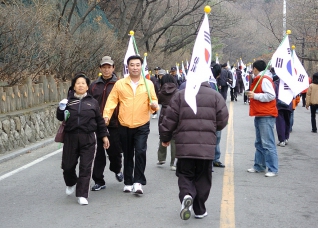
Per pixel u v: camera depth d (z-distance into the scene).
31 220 6.30
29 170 9.59
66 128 7.07
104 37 21.56
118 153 7.92
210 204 7.04
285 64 9.73
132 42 9.08
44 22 16.67
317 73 15.48
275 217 6.42
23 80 14.91
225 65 22.25
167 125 6.10
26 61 15.57
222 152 11.69
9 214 6.60
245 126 17.16
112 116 7.70
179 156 5.95
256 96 8.72
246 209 6.79
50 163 10.34
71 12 22.80
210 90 6.11
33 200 7.33
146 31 35.62
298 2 30.66
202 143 5.93
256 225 6.07
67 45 18.36
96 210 6.74
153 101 7.45
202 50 5.95
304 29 34.88
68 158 7.11
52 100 15.77
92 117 7.08
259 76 8.73
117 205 6.99
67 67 19.33
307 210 6.77
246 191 7.82
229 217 6.39
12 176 9.05
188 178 6.08
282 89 10.20
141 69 7.46
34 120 13.25
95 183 7.93
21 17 14.51
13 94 12.87
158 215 6.49
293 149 12.37
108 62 8.08
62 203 7.13
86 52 20.25
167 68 38.28
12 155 11.00
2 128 11.30
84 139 7.04
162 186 8.22
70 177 7.35
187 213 5.79
